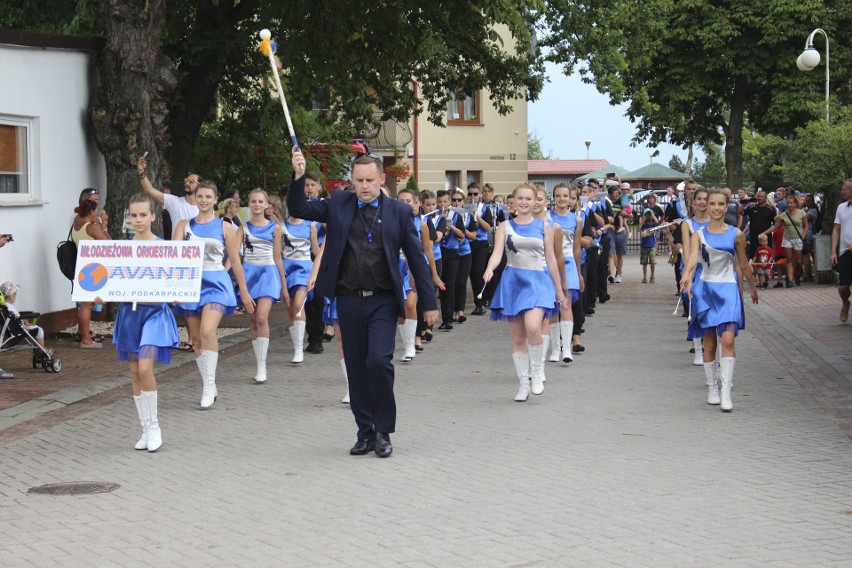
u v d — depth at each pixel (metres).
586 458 7.89
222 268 10.20
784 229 23.81
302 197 7.94
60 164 16.09
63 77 16.16
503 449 8.23
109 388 11.23
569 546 5.71
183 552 5.70
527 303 10.28
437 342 15.28
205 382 10.15
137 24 16.14
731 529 6.02
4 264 14.66
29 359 13.20
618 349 14.33
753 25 38.09
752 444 8.38
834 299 20.53
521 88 27.52
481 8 19.42
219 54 19.81
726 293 9.84
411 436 8.76
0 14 19.33
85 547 5.80
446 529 6.07
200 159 24.55
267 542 5.86
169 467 7.73
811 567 5.33
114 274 8.41
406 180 38.97
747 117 42.78
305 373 12.32
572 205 13.95
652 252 26.16
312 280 10.63
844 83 39.00
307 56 20.39
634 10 28.38
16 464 7.86
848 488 6.97
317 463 7.82
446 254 16.75
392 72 21.27
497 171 41.00
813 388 11.08
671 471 7.46
